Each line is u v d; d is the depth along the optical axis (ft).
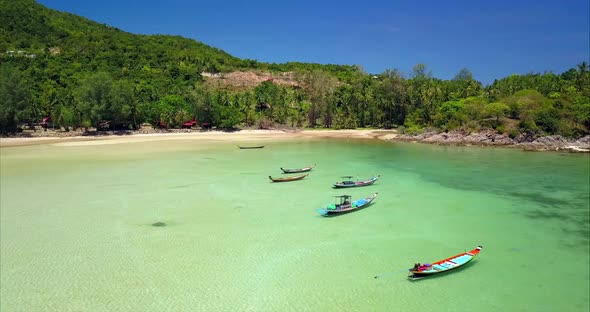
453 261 96.78
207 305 79.20
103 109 393.29
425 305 80.18
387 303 80.64
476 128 353.10
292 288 85.92
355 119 523.70
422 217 132.98
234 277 90.27
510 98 362.74
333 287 86.48
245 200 151.43
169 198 152.87
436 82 622.54
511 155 272.51
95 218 128.77
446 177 195.52
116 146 313.53
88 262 96.78
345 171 210.79
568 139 307.78
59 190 163.12
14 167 213.25
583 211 140.26
